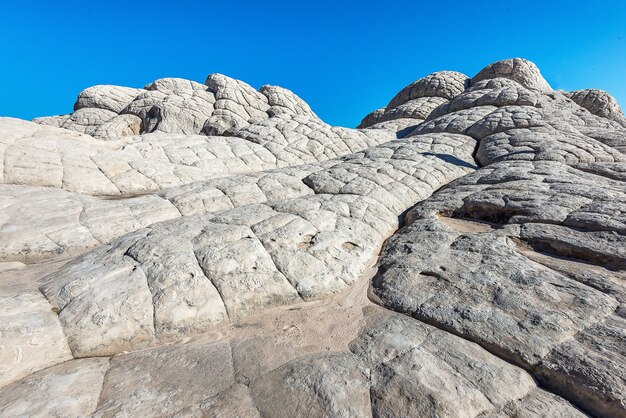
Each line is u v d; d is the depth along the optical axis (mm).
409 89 37531
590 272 5922
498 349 4738
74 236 8641
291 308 6469
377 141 23453
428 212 9711
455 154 15984
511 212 8555
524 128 17516
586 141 14625
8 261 7719
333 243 8102
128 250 7309
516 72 31359
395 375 4336
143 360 4984
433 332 5266
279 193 11719
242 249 7254
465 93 26422
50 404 3943
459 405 3820
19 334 4816
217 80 32375
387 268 7473
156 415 3850
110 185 12953
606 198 7938
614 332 4559
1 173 11336
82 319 5367
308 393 4117
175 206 10555
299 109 34094
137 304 5742
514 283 5887
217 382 4426
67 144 14078
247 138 21484
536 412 3766
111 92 32375
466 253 7141
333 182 12102
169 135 19672
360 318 6004
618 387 3826
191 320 5773
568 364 4238
